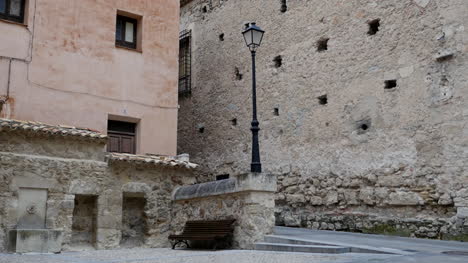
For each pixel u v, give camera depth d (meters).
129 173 10.72
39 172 9.45
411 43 11.86
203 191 10.16
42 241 9.02
